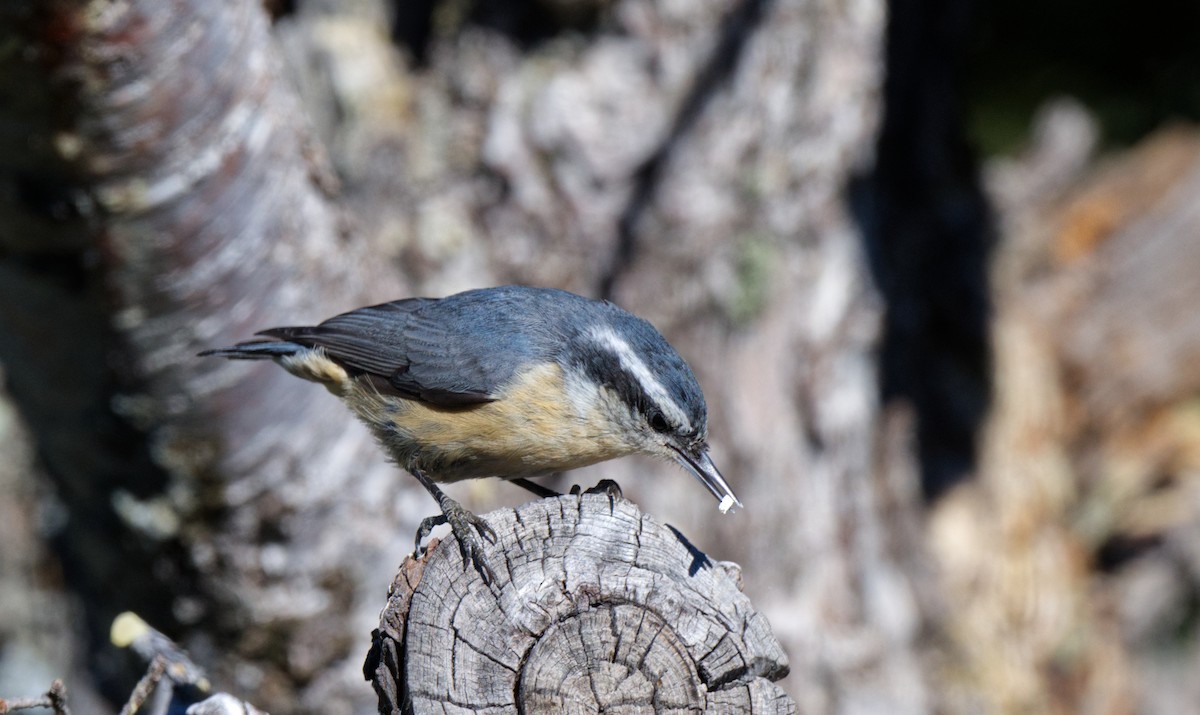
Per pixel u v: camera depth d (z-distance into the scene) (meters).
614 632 5.00
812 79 11.99
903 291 13.77
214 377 8.54
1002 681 13.30
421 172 12.03
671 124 11.88
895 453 13.38
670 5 11.85
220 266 8.30
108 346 8.35
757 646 5.05
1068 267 16.05
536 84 11.98
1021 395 14.99
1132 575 15.44
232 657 9.69
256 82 8.28
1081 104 16.06
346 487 9.32
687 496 11.77
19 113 7.27
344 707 9.85
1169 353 15.62
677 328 11.86
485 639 4.97
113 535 9.40
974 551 13.80
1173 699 15.46
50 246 7.88
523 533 5.12
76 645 11.65
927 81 13.92
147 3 7.19
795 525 12.14
